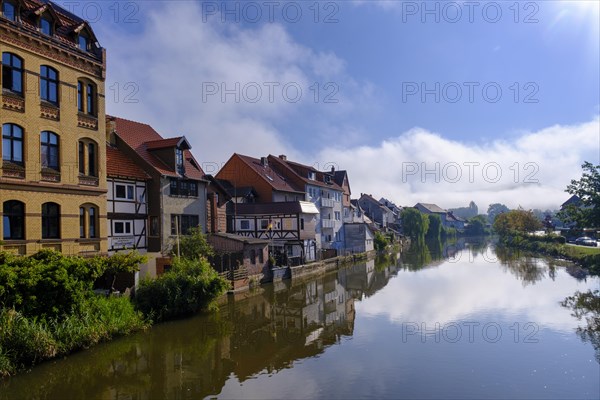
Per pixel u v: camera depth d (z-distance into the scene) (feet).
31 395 35.53
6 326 39.01
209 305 64.49
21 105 51.67
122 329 49.80
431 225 319.47
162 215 81.82
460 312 66.39
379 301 77.51
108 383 38.34
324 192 168.76
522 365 42.83
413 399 35.12
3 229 49.52
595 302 70.54
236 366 43.21
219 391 36.78
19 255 48.03
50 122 55.21
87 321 45.96
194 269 64.69
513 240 219.20
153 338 52.01
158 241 81.15
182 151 89.40
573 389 37.01
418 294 83.20
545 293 79.41
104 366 42.45
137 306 56.70
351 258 153.89
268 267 99.66
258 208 122.62
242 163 137.80
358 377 40.01
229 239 90.43
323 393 36.32
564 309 66.39
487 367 42.37
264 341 52.13
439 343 50.57
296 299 81.05
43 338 40.42
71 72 58.65
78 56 59.36
